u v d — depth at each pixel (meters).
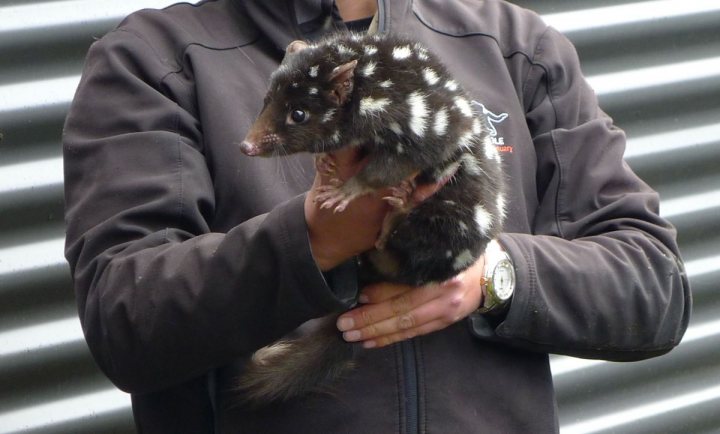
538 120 6.46
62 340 8.05
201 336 5.13
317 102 5.30
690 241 9.90
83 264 5.55
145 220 5.54
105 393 8.20
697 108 9.86
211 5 6.36
